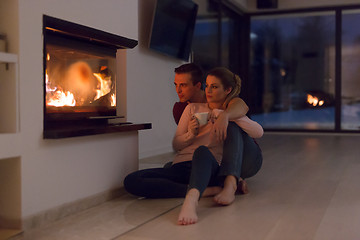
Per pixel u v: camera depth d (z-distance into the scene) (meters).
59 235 1.60
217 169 2.04
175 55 4.57
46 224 1.75
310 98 7.05
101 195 2.12
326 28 6.92
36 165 1.71
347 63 6.82
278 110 7.25
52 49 1.85
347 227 1.67
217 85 2.15
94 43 2.12
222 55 6.39
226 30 6.59
